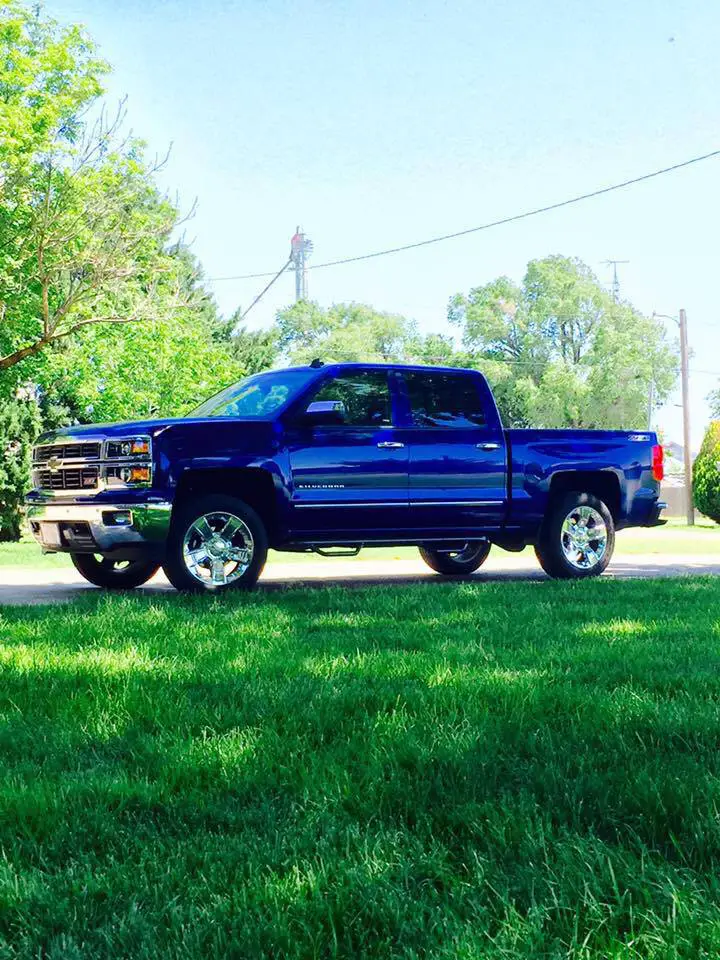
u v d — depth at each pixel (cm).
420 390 1088
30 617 779
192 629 705
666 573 1290
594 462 1159
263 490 1017
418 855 292
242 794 350
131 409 2845
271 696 482
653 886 268
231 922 254
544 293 8388
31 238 2006
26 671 545
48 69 2452
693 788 341
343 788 348
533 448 1127
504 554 1770
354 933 251
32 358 2567
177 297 2012
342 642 651
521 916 254
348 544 1041
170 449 957
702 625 721
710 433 3466
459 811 327
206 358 3014
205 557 978
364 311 8700
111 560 1145
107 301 2077
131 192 2000
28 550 2122
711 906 255
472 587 971
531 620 751
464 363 8475
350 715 454
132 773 371
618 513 1191
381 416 1061
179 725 432
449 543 1120
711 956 234
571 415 7756
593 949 239
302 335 8575
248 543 989
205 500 976
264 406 1039
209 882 277
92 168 1928
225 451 979
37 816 326
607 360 7756
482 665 559
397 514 1055
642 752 391
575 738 411
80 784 354
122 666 557
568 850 292
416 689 489
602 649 612
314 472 1015
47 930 253
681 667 559
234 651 616
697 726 421
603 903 258
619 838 308
